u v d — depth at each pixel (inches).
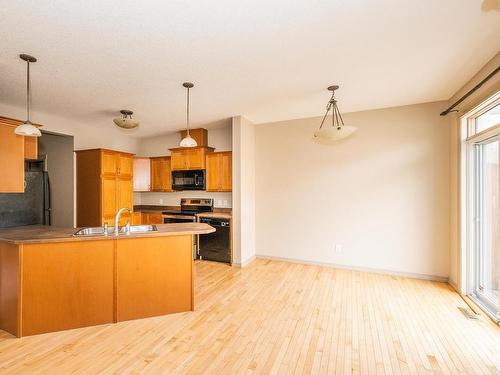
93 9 69.6
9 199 162.4
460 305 115.4
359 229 161.9
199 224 129.0
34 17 72.7
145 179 223.8
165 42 86.2
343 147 165.9
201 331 95.6
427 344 87.1
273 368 75.7
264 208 189.0
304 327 97.9
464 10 71.0
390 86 124.3
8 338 90.8
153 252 107.5
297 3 68.0
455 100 133.7
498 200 102.7
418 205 148.6
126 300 103.4
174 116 173.3
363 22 76.2
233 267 170.6
